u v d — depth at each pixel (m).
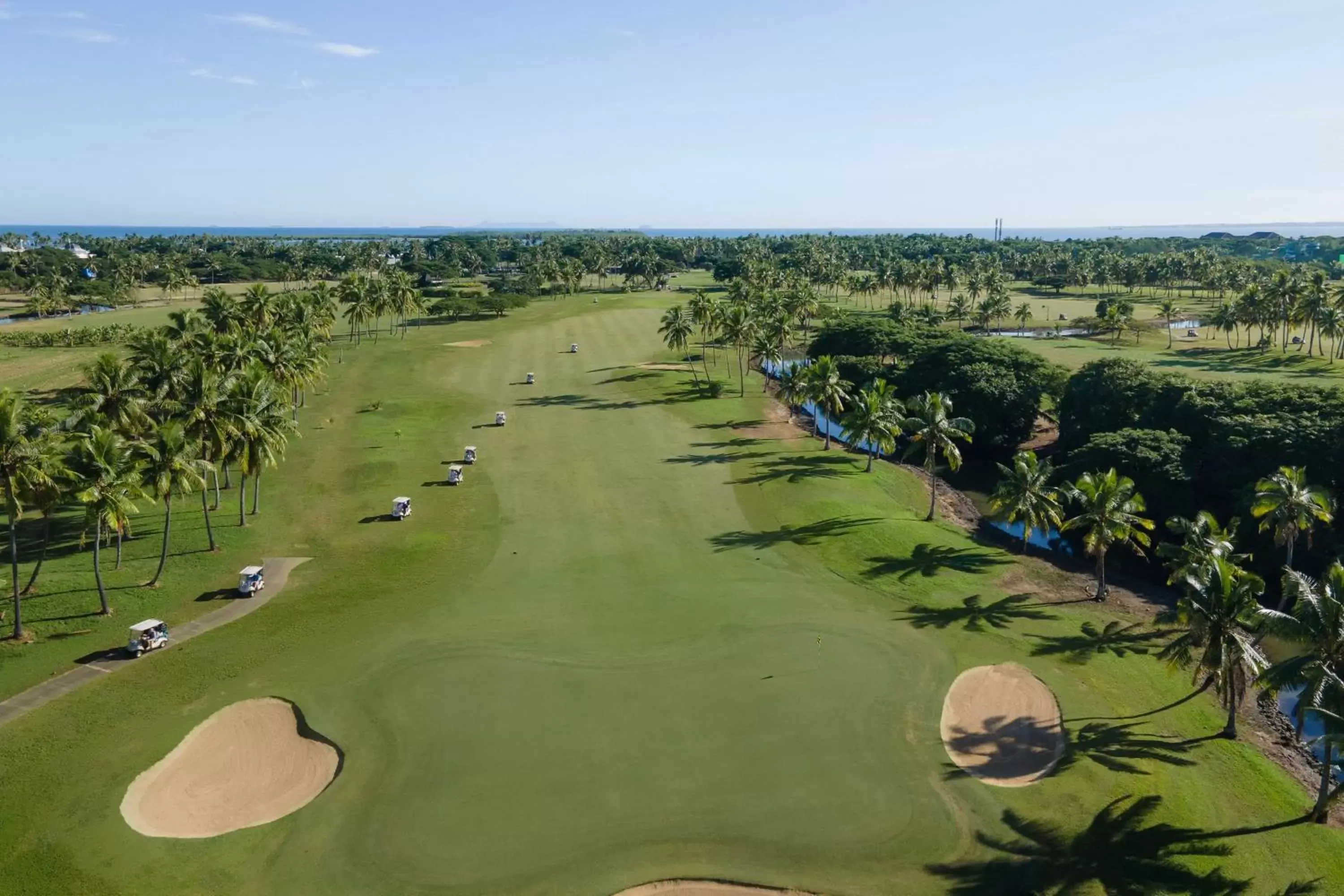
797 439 103.31
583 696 46.16
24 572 61.47
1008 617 56.34
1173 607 58.97
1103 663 50.56
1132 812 37.41
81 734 42.62
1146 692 47.69
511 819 36.72
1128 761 41.19
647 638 52.59
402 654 50.53
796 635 53.03
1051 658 51.03
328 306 157.38
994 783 39.56
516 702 45.59
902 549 67.06
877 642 52.31
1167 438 76.75
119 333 161.38
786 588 60.19
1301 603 36.94
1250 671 41.28
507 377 138.38
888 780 39.59
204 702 45.59
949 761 41.09
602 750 41.47
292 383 99.38
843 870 34.09
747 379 139.75
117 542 65.19
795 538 69.75
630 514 75.44
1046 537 76.56
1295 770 41.53
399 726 43.38
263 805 38.28
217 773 40.38
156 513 75.12
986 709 45.72
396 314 196.38
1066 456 90.06
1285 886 33.25
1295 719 46.47
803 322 185.12
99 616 54.97
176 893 32.75
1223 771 40.62
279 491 81.62
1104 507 58.00
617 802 37.84
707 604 57.41
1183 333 179.38
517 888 33.09
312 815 37.09
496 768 40.09
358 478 86.25
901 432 94.19
